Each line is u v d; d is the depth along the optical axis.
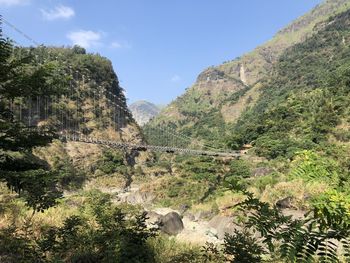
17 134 6.67
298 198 12.05
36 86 6.98
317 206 2.76
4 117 7.13
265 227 2.75
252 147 66.88
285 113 72.56
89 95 117.94
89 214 10.83
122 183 86.56
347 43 178.12
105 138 111.44
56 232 7.88
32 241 8.12
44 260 7.00
